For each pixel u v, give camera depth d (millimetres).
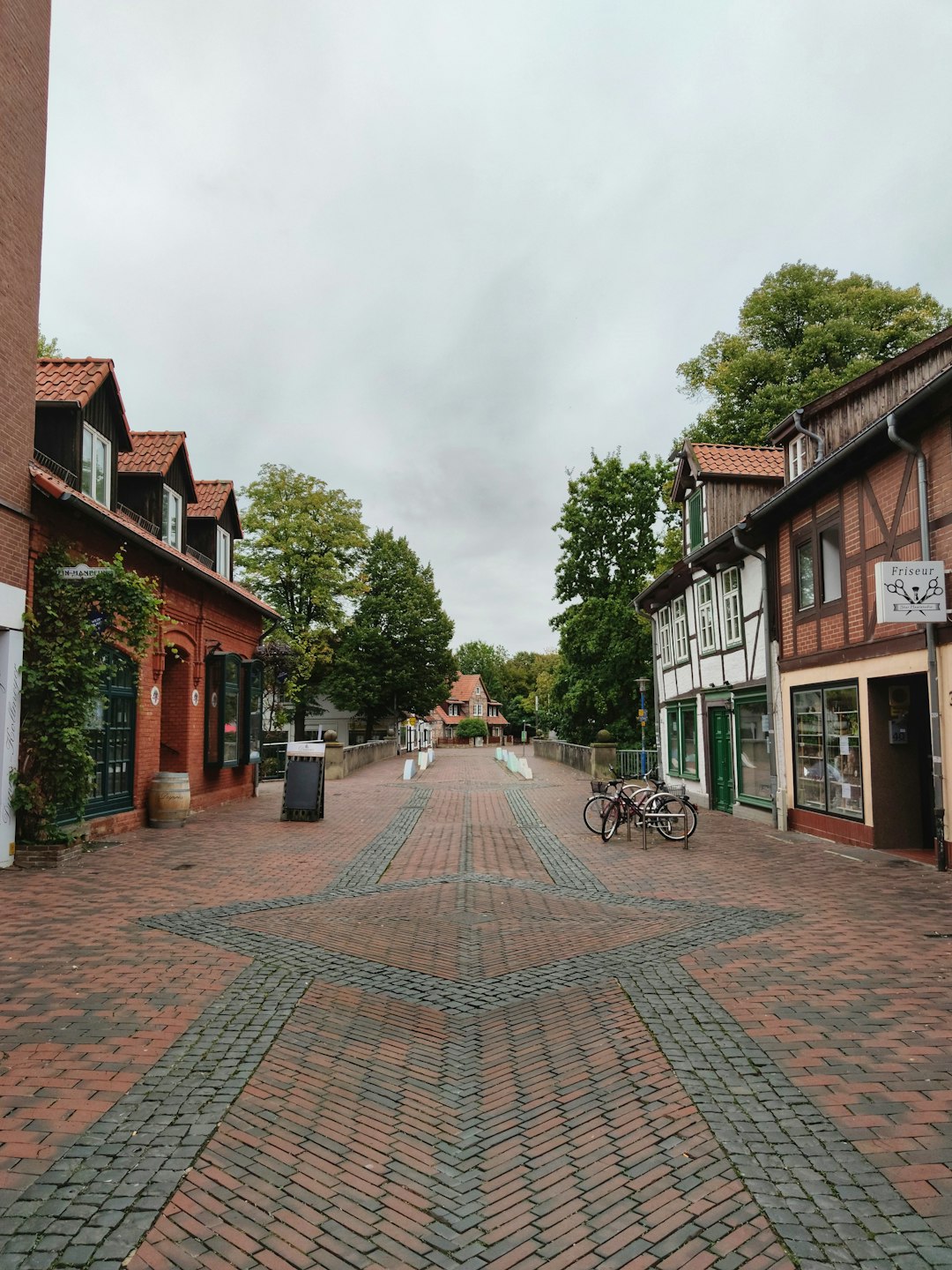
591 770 31250
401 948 7488
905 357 13969
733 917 8484
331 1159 3910
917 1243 3248
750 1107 4379
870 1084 4621
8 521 10508
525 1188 3674
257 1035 5340
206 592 18078
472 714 104375
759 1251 3219
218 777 19188
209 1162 3854
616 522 37781
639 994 6188
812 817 14336
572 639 37375
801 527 14719
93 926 7871
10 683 10586
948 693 10578
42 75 11430
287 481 40281
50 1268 3090
